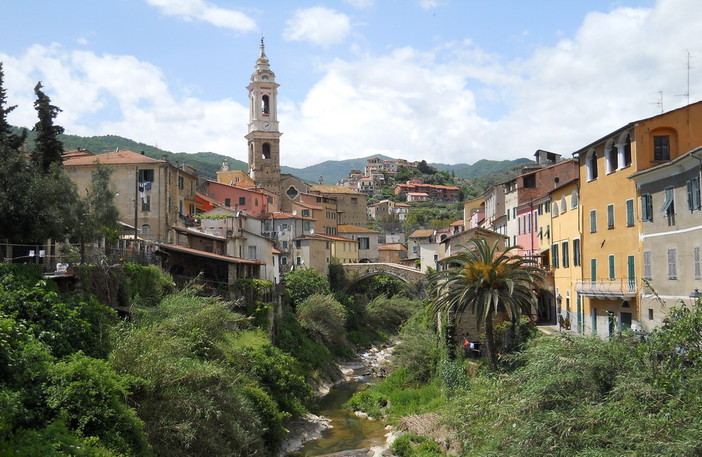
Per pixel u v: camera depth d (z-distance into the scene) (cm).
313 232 10838
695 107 4012
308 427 4622
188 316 4038
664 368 2456
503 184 7988
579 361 2658
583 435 2333
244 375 4025
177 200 7556
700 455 1994
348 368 7262
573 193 5250
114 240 4681
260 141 14562
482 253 4562
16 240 3616
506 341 4866
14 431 2141
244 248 7581
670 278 3634
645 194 3938
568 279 5372
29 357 2441
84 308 3256
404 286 10369
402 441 3984
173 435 2762
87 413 2375
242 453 3262
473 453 2802
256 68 14812
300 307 7488
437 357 5431
